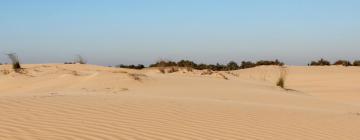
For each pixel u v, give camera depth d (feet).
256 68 160.66
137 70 107.34
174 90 65.72
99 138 26.73
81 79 74.28
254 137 30.53
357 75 134.51
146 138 27.61
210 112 38.01
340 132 35.01
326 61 184.75
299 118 39.40
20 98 39.22
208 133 30.45
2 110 33.22
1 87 73.46
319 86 112.47
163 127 31.07
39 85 73.56
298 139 31.22
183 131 30.35
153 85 70.13
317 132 34.12
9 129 27.53
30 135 26.37
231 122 34.71
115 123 31.17
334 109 55.47
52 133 27.20
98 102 38.96
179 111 37.27
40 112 33.32
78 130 28.37
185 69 109.19
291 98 65.31
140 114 34.94
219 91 66.95
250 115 38.45
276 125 35.14
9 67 94.43
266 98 62.49
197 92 64.44
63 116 32.42
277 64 169.17
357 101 83.05
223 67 171.22
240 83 85.61
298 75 139.95
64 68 98.43
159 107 38.37
